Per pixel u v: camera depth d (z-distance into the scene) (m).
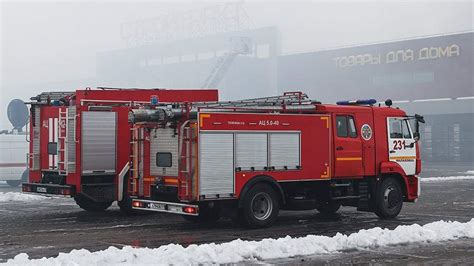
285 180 13.49
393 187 15.17
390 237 11.21
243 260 9.54
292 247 10.21
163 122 12.95
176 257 9.27
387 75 57.88
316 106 14.23
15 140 27.55
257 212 13.16
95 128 15.23
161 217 15.55
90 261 8.96
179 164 12.62
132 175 13.95
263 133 13.21
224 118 12.70
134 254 9.40
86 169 15.08
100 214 16.28
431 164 55.19
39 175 16.12
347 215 15.97
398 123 15.53
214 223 14.26
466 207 17.97
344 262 9.45
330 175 14.18
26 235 12.38
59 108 15.56
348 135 14.61
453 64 54.44
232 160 12.77
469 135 55.94
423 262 9.45
